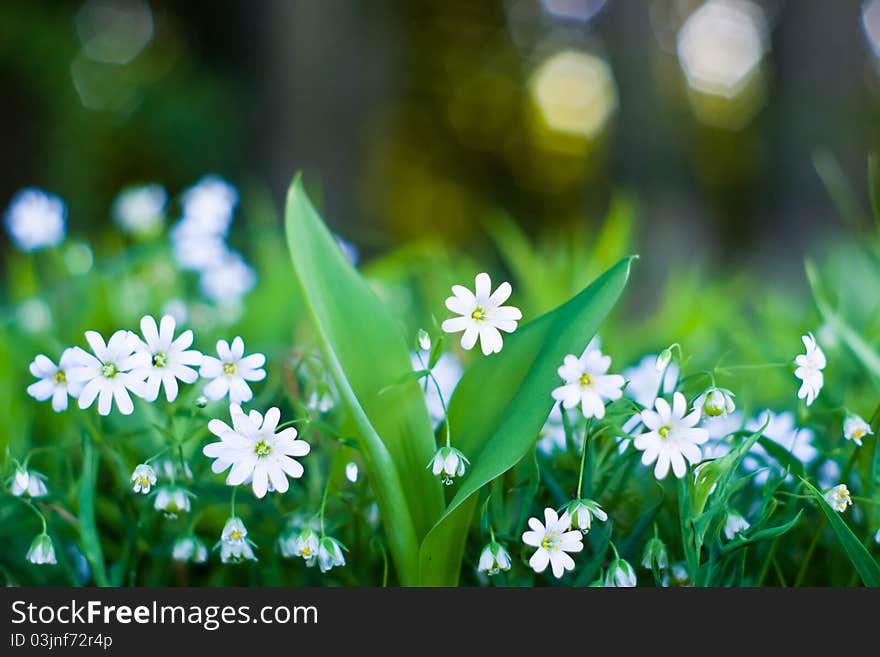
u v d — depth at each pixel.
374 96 3.72
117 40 4.44
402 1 5.20
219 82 4.16
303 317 0.92
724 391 0.58
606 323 0.94
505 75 5.77
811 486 0.58
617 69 3.55
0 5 4.12
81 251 1.03
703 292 1.17
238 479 0.56
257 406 0.67
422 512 0.59
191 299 1.06
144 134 4.03
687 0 5.35
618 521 0.63
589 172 5.44
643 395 0.71
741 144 5.17
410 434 0.59
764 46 5.17
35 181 4.11
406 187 5.49
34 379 0.75
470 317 0.57
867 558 0.58
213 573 0.64
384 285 1.04
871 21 3.61
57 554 0.61
